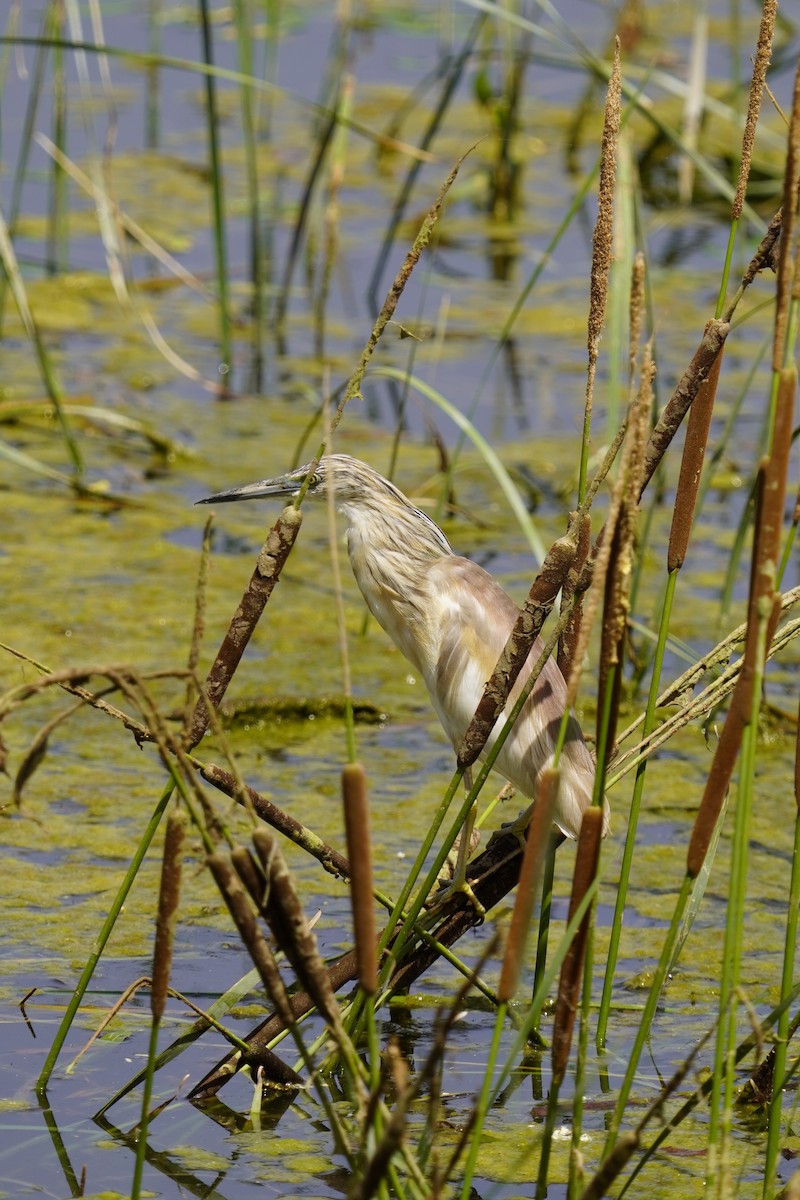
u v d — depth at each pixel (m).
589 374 6.60
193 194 21.77
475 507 14.95
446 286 19.66
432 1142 5.43
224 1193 6.63
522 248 20.67
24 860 9.64
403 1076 5.00
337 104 18.03
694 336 17.84
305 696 11.76
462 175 22.47
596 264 6.34
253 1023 8.05
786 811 10.61
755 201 21.14
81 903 9.19
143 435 15.69
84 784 10.62
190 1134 7.10
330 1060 7.45
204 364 17.67
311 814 10.27
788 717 11.59
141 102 24.36
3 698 4.96
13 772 10.68
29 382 16.86
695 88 17.56
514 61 20.86
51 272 19.39
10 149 22.28
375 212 21.56
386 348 18.09
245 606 6.61
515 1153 6.98
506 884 8.00
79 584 13.33
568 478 15.39
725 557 14.23
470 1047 7.97
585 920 5.45
